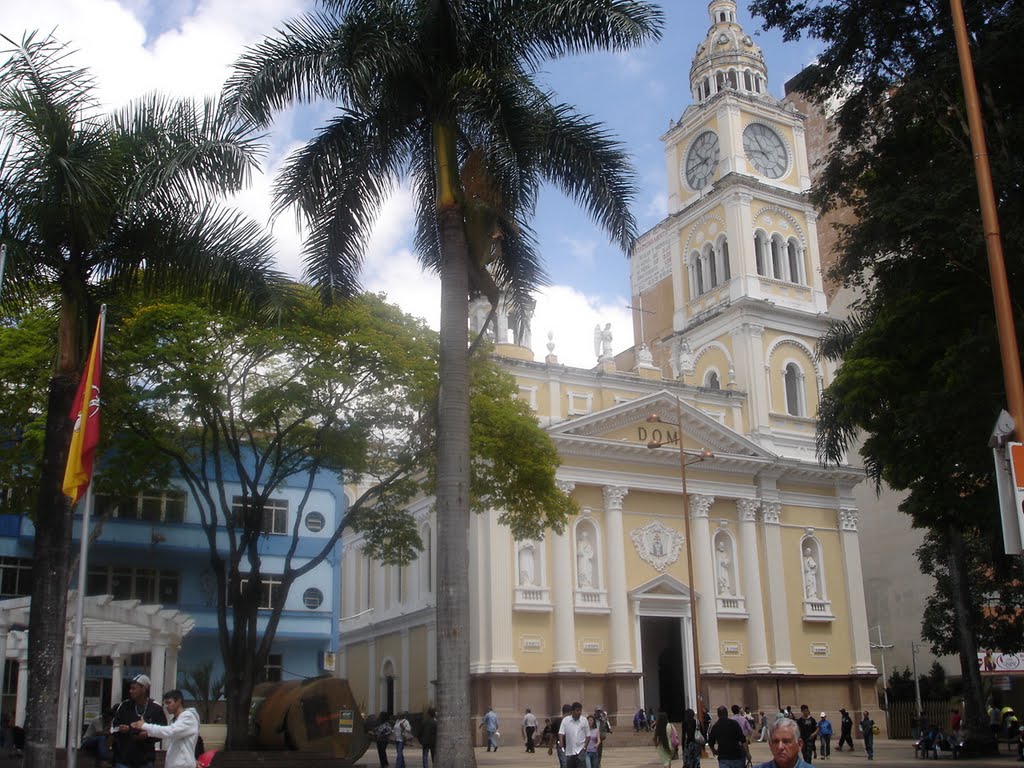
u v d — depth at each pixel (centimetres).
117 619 2745
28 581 3800
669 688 5600
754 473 5719
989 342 1973
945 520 2641
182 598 4106
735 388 5966
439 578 1758
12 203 1744
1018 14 2014
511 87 2002
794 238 6425
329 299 2172
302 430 3191
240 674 2892
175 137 1898
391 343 2994
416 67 1934
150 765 1255
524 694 4838
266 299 1958
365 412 3055
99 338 1767
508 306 2242
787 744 714
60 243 1805
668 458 5422
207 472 4194
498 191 2008
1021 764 3181
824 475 5953
